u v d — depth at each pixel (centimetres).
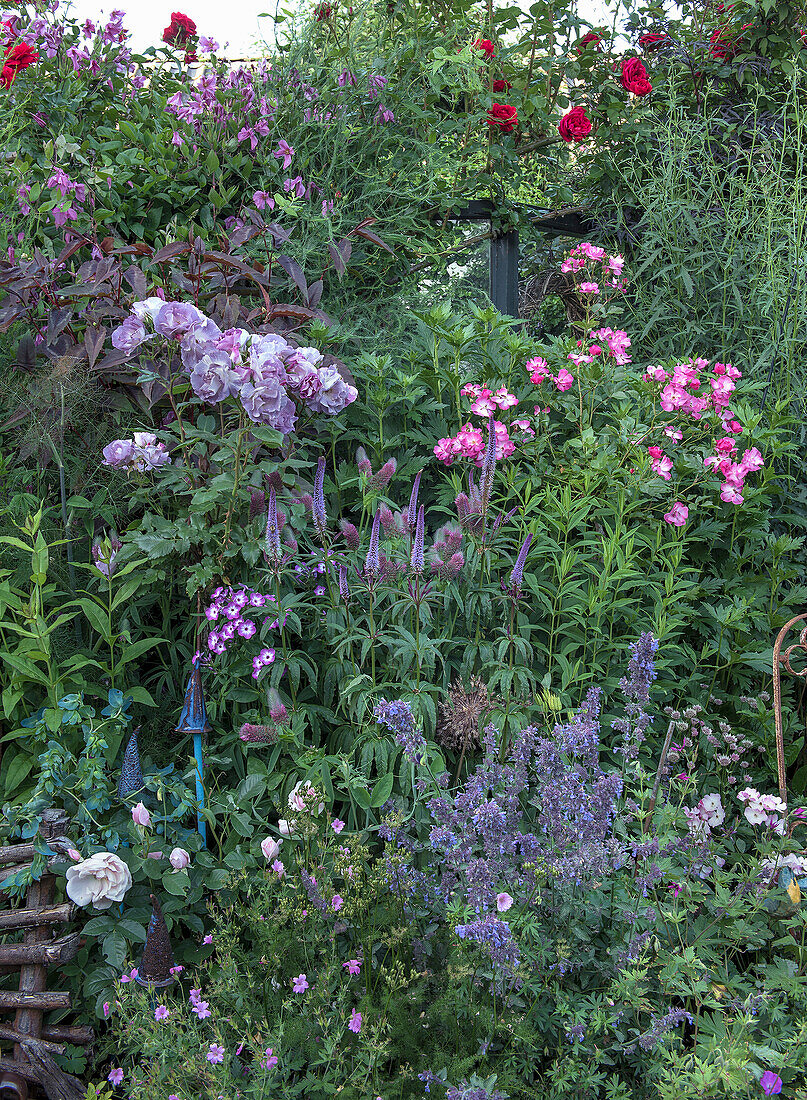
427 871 256
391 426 385
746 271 512
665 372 389
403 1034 209
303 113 449
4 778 265
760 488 374
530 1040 201
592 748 234
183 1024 218
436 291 502
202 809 264
